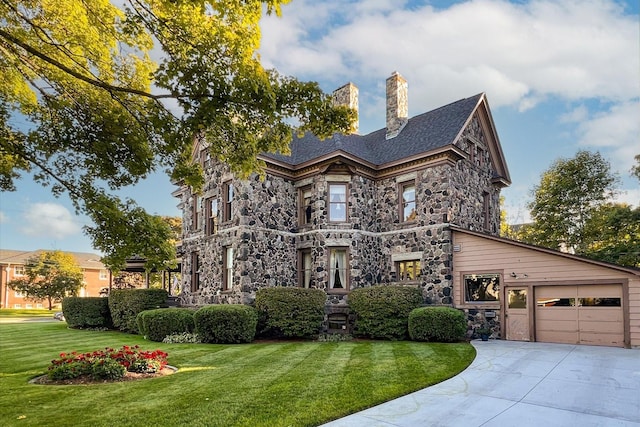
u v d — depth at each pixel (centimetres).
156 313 1523
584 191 2259
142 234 771
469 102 1886
